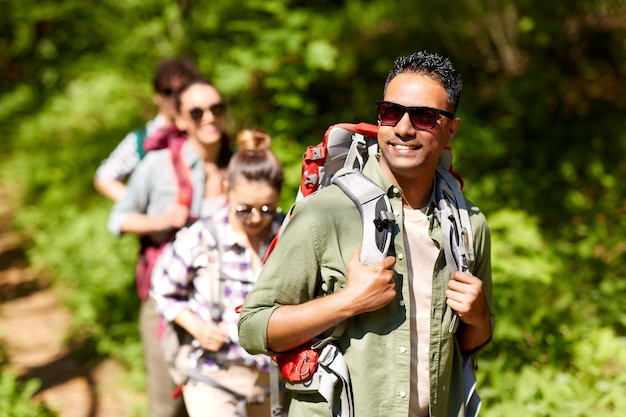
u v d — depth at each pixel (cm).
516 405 681
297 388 402
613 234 1097
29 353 1114
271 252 409
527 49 1630
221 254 575
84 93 1441
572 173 1245
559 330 760
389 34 1734
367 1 1709
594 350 740
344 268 389
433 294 401
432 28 1741
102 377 1022
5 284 1435
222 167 711
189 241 578
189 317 571
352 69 1639
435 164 399
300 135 1195
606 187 1239
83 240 1286
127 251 1209
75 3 1509
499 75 1634
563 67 1587
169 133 704
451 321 403
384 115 388
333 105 1569
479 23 1642
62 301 1291
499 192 1188
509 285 798
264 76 1279
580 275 972
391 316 391
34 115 1994
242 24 1222
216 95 695
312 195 402
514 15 1605
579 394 694
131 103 1455
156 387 659
